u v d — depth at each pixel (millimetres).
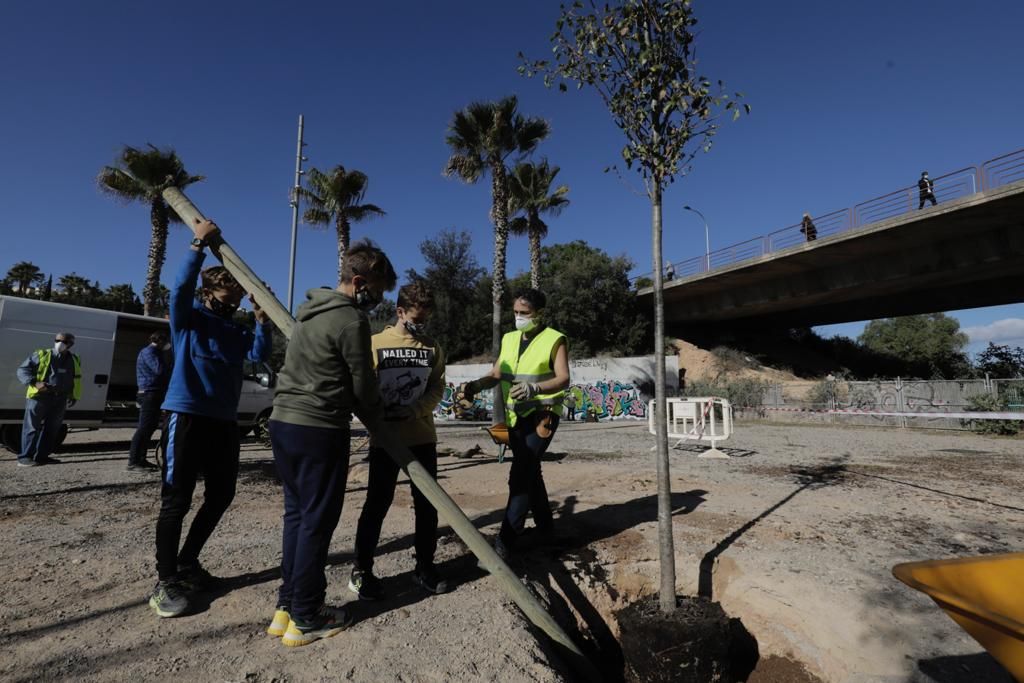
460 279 35750
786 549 3990
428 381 3014
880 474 7430
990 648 1633
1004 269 23422
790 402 23938
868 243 24062
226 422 2865
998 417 12859
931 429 17016
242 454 9234
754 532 4379
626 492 5918
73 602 2742
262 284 2676
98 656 2217
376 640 2457
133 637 2391
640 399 25266
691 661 2756
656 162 3088
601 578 3729
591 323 33469
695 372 33469
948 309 28891
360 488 5816
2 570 3162
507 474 6875
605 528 4465
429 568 3045
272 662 2230
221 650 2311
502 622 2715
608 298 33719
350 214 20266
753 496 5770
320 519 2363
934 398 19094
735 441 12727
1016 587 1837
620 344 33719
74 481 6234
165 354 7410
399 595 2979
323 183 19766
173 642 2359
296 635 2361
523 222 20906
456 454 8914
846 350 40312
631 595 3734
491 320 34875
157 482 6258
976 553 3914
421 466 2531
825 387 23062
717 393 25781
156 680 2061
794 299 30391
